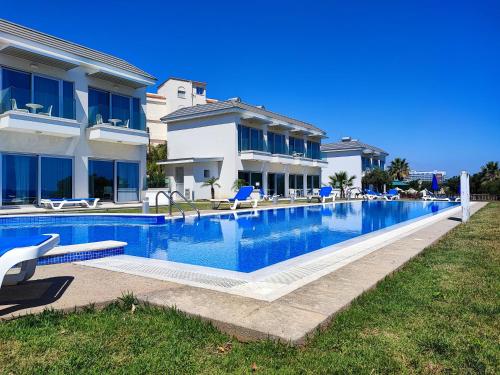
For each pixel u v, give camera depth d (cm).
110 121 1895
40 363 247
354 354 259
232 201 1800
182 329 299
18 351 263
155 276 459
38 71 1636
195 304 343
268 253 775
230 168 2627
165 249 825
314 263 543
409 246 683
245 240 961
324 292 379
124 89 2000
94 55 1942
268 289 396
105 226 1256
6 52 1509
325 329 299
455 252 636
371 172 4406
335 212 1894
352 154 4519
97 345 272
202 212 1595
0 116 1498
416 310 341
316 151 3784
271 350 264
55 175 1712
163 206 1947
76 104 1773
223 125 2675
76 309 338
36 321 310
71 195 1773
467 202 1210
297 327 287
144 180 2120
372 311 337
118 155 1983
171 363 249
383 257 571
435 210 2084
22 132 1583
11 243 371
